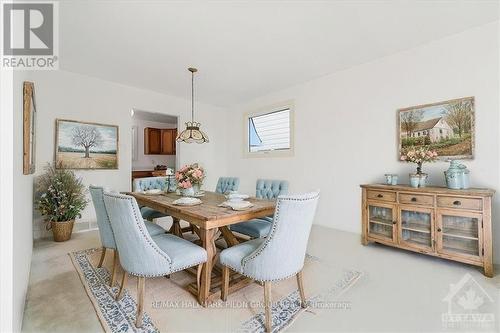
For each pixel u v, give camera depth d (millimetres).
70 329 1539
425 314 1698
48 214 3240
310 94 4148
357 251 2910
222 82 4199
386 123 3273
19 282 1510
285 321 1625
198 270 1868
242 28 2539
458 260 2385
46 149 3490
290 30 2592
